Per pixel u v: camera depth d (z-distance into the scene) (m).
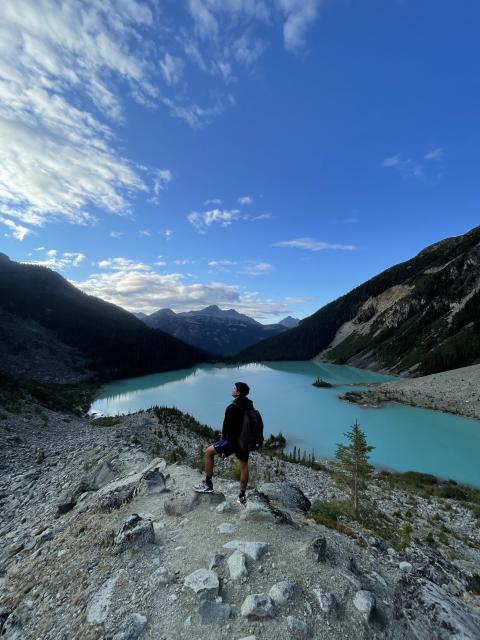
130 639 5.63
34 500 21.23
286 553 7.91
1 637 7.04
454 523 34.81
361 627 6.09
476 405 99.50
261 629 5.77
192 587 6.66
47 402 71.75
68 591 7.70
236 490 13.04
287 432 83.06
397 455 66.50
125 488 13.93
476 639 5.66
